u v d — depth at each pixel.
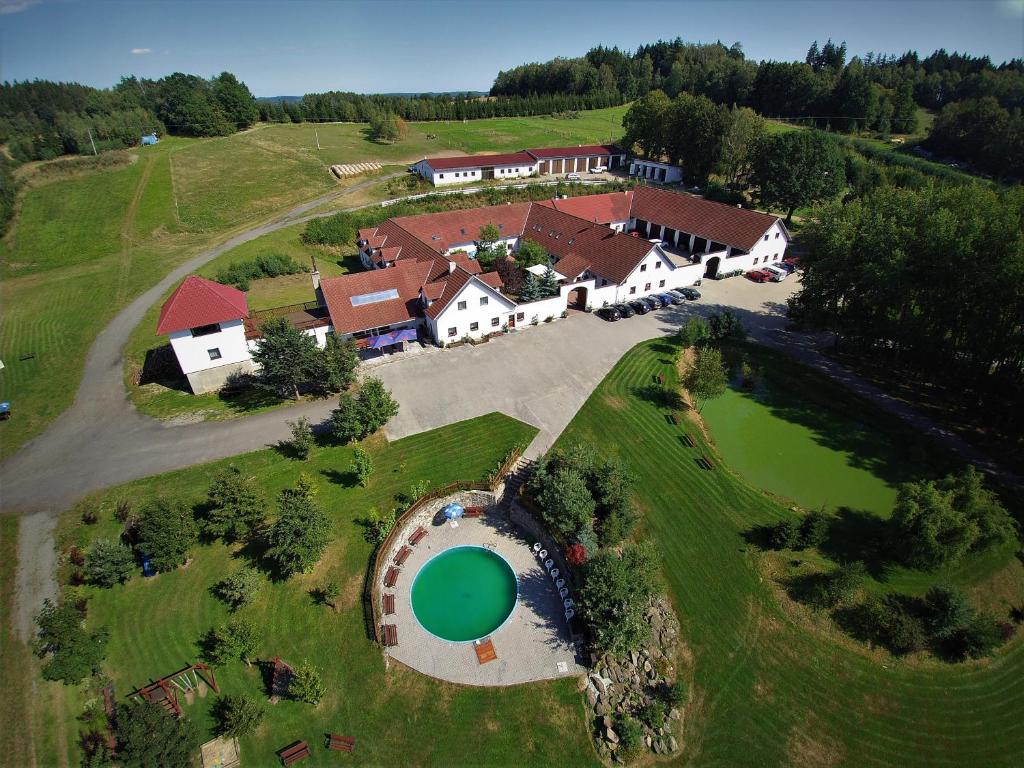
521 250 72.62
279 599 32.91
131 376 55.28
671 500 40.19
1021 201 48.97
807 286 58.50
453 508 39.31
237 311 50.78
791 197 96.94
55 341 61.62
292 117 190.00
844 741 26.89
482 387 52.78
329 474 42.03
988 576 34.44
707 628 31.72
